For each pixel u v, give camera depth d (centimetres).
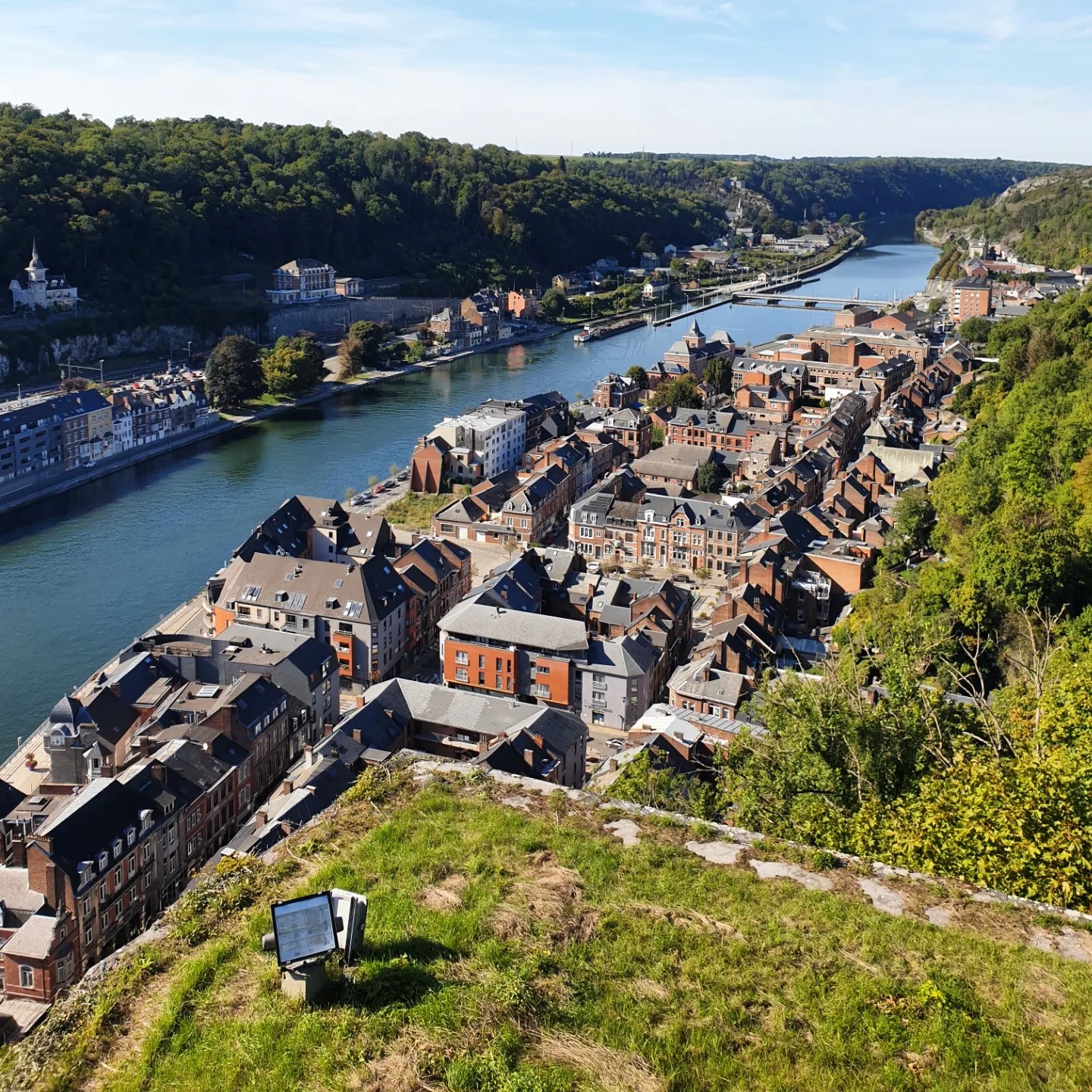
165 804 9050
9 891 7888
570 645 12094
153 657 11731
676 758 9450
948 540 14175
